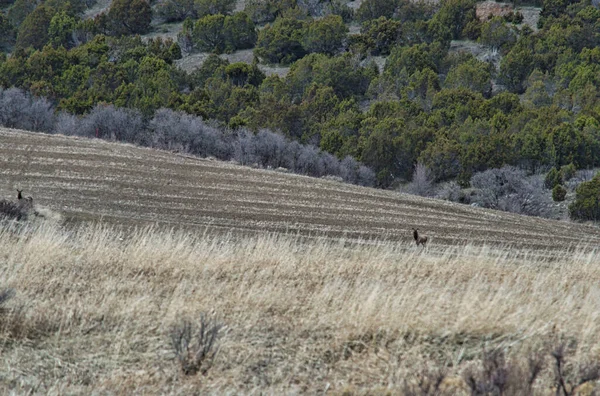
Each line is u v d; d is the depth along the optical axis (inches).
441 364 1396.4
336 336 1498.5
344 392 1298.0
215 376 1348.4
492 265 2341.3
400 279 1940.2
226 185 6166.3
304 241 4389.8
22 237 2418.8
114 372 1368.1
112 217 4507.9
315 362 1421.0
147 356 1425.9
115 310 1620.3
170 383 1326.3
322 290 1784.0
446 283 2016.5
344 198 6117.1
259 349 1456.7
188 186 6028.5
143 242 2239.2
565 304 1672.0
